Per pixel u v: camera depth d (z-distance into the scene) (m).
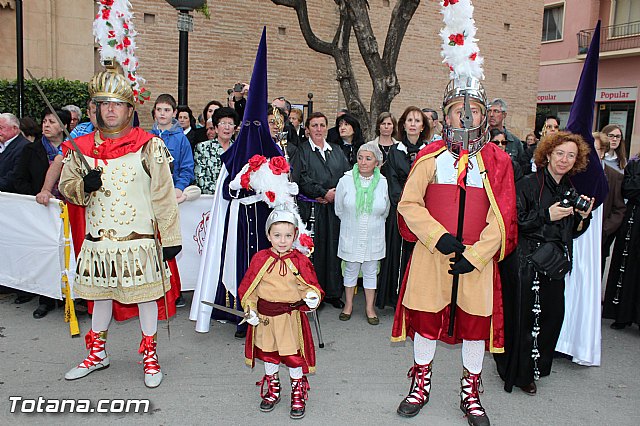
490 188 3.18
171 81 10.69
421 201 3.29
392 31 8.04
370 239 5.04
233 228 4.51
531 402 3.71
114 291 3.69
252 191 4.44
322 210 5.38
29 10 9.37
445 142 3.30
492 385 3.95
